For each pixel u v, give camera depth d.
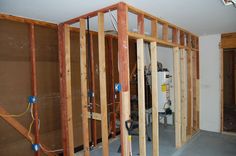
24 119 3.09
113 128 4.55
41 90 3.35
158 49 5.76
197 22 3.53
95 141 4.03
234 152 3.77
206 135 4.72
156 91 3.00
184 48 4.03
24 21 3.01
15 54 2.99
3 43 2.85
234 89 7.70
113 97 4.55
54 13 2.79
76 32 3.94
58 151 3.54
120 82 2.37
